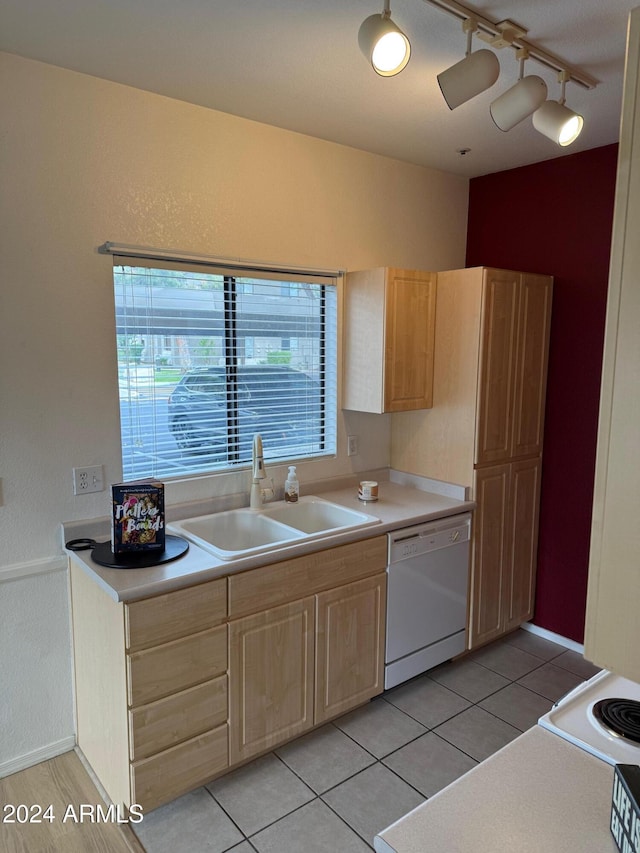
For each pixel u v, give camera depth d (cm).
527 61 201
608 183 291
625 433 78
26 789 216
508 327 296
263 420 290
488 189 344
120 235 228
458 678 293
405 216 323
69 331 220
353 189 298
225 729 213
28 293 210
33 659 225
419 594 277
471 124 261
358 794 214
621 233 76
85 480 229
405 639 274
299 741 243
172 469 260
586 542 316
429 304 301
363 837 196
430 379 308
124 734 192
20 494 216
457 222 351
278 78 215
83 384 225
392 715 262
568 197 307
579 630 322
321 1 166
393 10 170
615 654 83
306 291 298
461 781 115
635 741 125
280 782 220
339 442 313
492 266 346
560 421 321
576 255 306
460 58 199
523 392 310
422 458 321
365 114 250
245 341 278
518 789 113
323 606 239
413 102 236
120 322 238
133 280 240
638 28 74
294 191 276
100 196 221
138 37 186
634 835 91
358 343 297
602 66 207
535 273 325
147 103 228
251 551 217
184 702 201
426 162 319
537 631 342
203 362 265
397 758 234
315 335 306
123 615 185
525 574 330
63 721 235
